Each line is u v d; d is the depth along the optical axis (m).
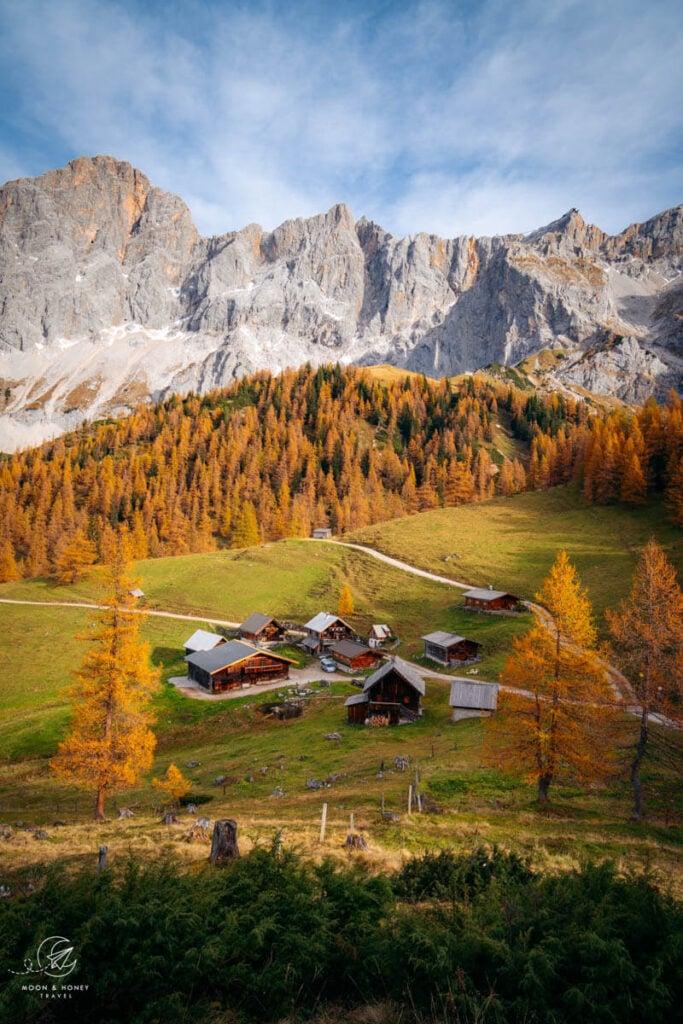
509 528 127.75
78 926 9.34
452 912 10.02
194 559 124.75
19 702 65.12
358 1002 8.81
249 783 42.06
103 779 34.47
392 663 59.41
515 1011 7.88
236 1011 8.46
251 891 10.57
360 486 184.38
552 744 30.59
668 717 30.69
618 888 10.10
